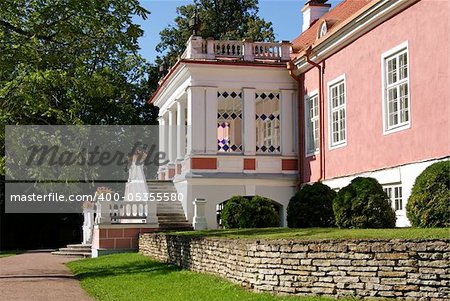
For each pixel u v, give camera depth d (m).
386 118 16.92
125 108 40.59
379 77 17.23
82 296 12.78
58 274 17.64
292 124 23.39
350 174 18.81
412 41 15.59
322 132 20.95
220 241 13.20
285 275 10.83
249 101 23.06
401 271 9.59
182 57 24.59
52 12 16.47
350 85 18.95
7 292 13.52
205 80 22.80
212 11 46.91
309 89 22.34
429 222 11.71
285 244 10.88
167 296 11.54
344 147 19.36
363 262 9.95
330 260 10.30
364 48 18.09
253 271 11.44
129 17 17.09
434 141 14.66
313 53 21.16
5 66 16.69
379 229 12.03
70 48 17.70
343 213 13.52
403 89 16.34
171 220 22.95
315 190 16.94
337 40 19.39
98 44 17.98
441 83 14.38
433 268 9.34
